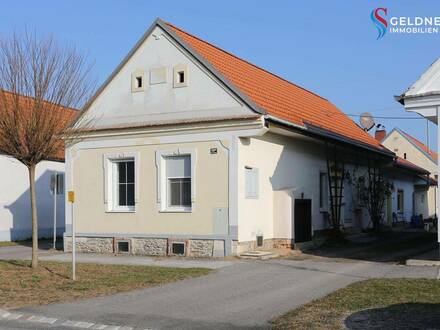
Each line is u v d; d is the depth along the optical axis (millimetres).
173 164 18266
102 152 19516
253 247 17672
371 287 11062
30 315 9414
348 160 25266
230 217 16891
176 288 11820
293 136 19734
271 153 18891
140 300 10586
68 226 20094
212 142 17328
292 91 24625
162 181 18266
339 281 12258
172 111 18234
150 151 18531
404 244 21828
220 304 10125
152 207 18359
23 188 26391
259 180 18078
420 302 9492
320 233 22109
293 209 19031
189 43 18562
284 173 19719
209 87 17625
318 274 13398
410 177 40594
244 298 10641
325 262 15750
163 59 18578
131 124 18875
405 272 13328
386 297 10000
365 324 8133
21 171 26281
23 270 14305
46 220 27594
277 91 21688
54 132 13547
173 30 18484
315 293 10898
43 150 13594
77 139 14891
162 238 18000
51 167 28047
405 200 39094
